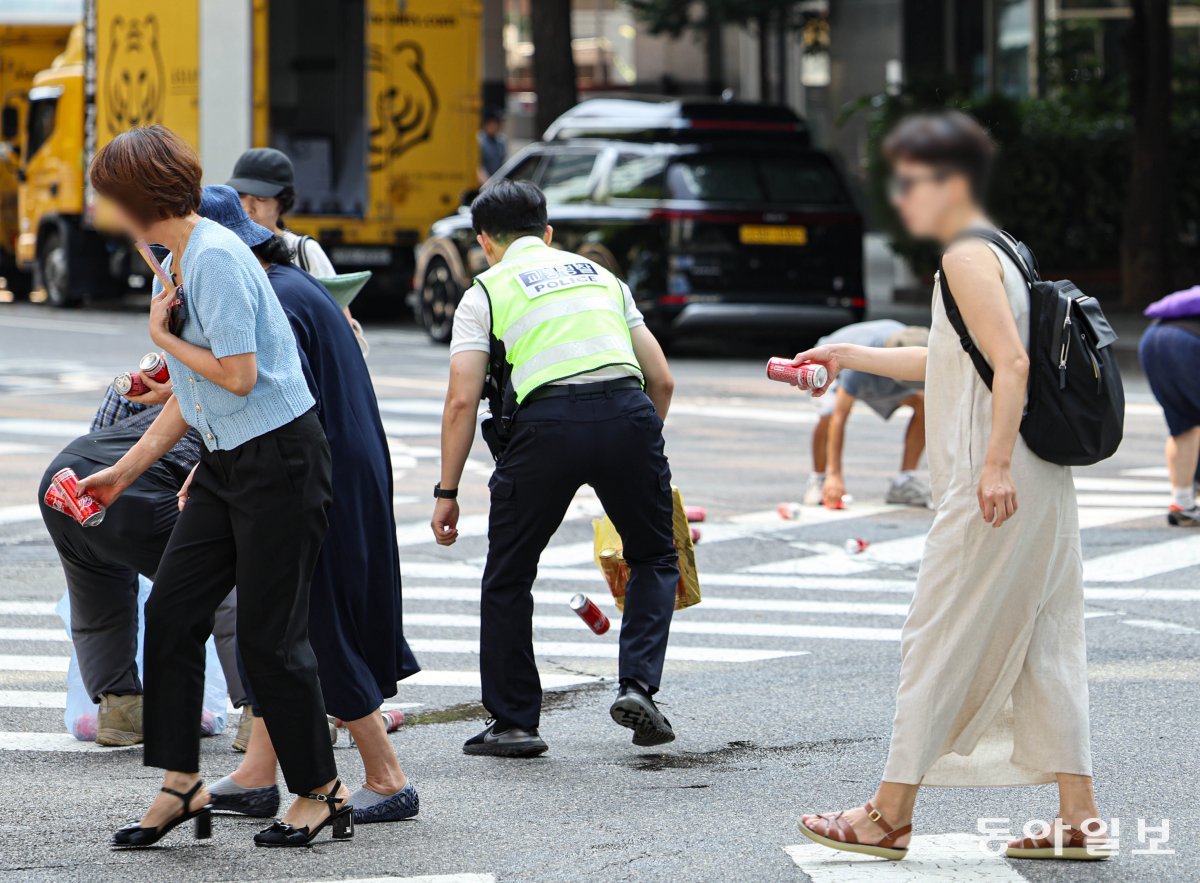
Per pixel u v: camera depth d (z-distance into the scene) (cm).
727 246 4600
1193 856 1229
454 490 1519
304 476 1210
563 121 4991
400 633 1352
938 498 1195
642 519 1504
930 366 1196
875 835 1210
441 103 5678
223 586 1233
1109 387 1168
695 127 4691
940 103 1199
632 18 8912
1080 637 1217
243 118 5441
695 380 4384
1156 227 5769
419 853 1244
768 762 1484
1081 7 7775
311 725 1245
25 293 7025
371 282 5822
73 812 1348
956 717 1205
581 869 1206
